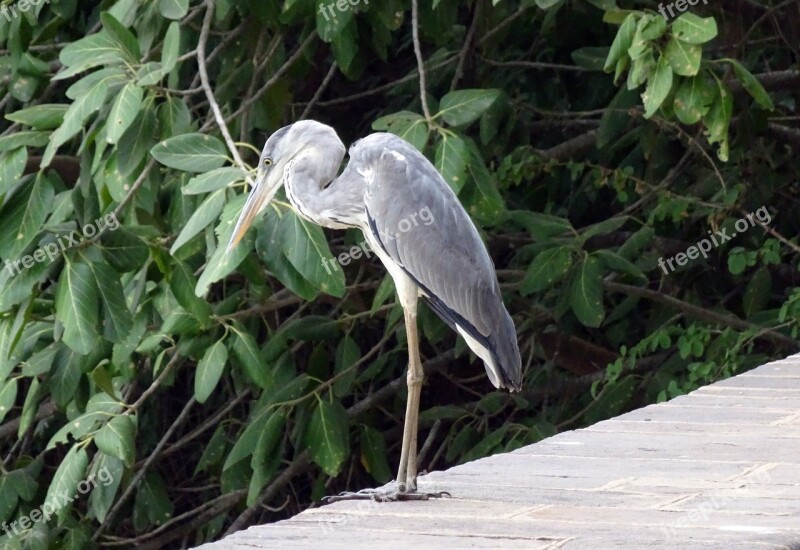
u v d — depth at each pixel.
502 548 4.98
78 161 11.34
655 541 4.91
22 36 10.66
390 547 5.04
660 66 8.55
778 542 4.82
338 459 11.09
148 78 8.75
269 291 11.76
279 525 5.52
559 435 7.55
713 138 9.04
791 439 7.17
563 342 13.96
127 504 14.48
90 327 8.81
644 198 12.75
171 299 10.20
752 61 14.14
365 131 15.18
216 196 8.22
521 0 12.54
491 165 13.09
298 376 11.95
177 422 13.16
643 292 12.72
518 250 12.61
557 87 14.63
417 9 10.45
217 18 10.54
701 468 6.48
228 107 12.06
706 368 11.48
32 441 13.98
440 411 13.00
